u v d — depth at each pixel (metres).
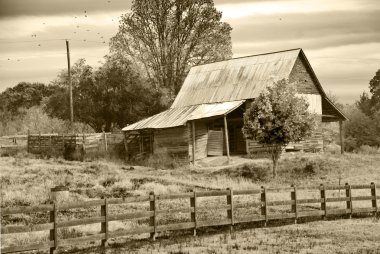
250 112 49.94
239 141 61.38
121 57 76.38
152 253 20.31
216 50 82.62
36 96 123.62
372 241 23.08
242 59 66.69
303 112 49.19
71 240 19.95
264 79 62.06
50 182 40.28
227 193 25.47
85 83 73.38
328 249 21.33
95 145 61.94
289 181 47.09
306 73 62.50
